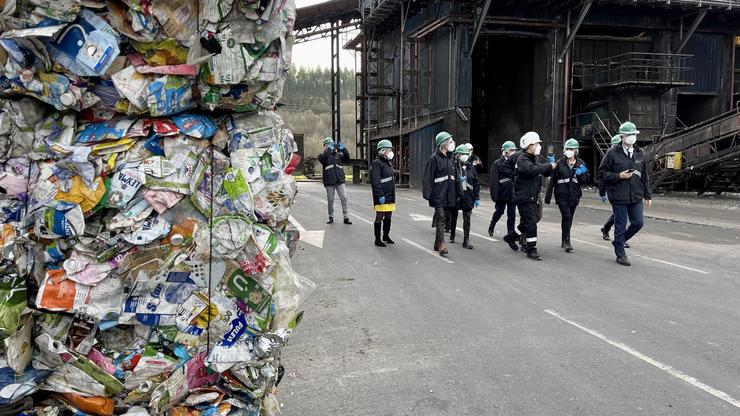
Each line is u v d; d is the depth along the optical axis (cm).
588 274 664
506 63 2552
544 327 458
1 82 194
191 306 217
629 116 2178
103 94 201
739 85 2422
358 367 373
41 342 197
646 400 321
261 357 225
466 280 632
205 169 215
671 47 2289
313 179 3744
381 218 852
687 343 418
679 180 1936
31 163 201
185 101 210
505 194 828
